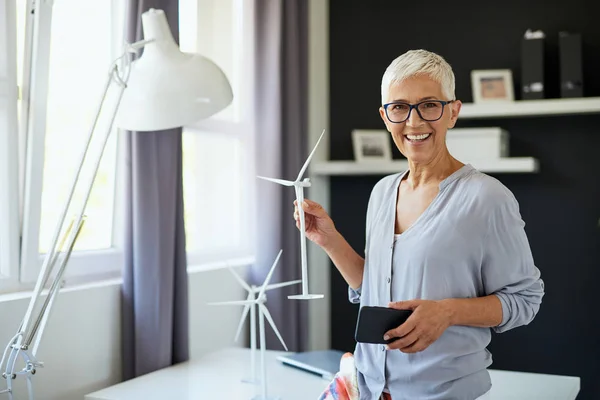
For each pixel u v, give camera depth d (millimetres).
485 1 3564
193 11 2900
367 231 1689
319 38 3758
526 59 3348
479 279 1445
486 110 3365
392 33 3744
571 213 3432
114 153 2406
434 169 1513
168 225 2365
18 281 2051
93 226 2402
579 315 3418
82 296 2148
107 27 2379
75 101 2305
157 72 1717
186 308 2457
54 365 2051
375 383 1521
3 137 1979
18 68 2041
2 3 1944
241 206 3199
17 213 2025
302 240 1492
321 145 3758
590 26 3383
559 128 3445
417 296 1439
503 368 3529
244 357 2469
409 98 1451
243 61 3191
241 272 2982
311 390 2062
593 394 3395
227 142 3189
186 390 2043
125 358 2285
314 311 3619
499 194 1419
